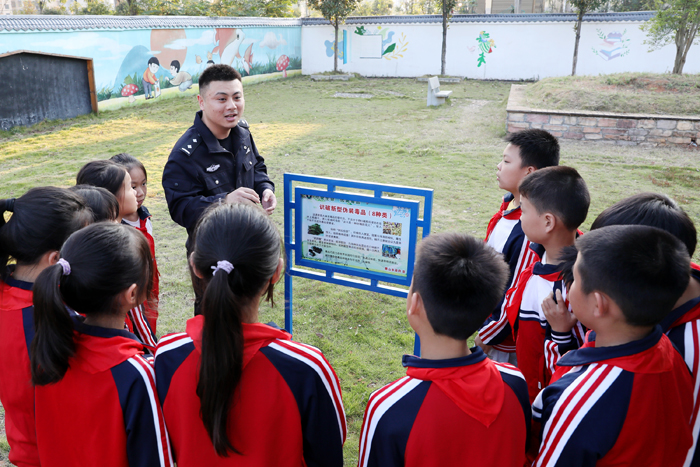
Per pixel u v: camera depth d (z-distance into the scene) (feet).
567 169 5.74
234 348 3.67
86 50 37.93
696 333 4.16
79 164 23.98
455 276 3.68
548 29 56.59
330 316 11.37
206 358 3.67
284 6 77.71
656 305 3.60
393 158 25.18
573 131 28.48
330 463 4.43
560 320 5.15
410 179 21.53
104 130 33.01
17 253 4.71
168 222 17.11
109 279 4.06
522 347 6.04
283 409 3.98
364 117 36.91
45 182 20.85
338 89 52.85
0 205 4.74
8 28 32.12
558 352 5.24
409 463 3.79
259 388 3.91
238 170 8.65
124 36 41.27
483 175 22.06
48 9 68.59
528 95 35.50
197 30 49.08
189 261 4.27
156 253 14.66
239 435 3.89
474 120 34.83
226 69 7.94
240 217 3.98
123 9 67.92
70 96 37.09
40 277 3.85
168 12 67.82
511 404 3.86
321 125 33.94
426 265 3.85
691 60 53.21
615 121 27.55
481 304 3.75
